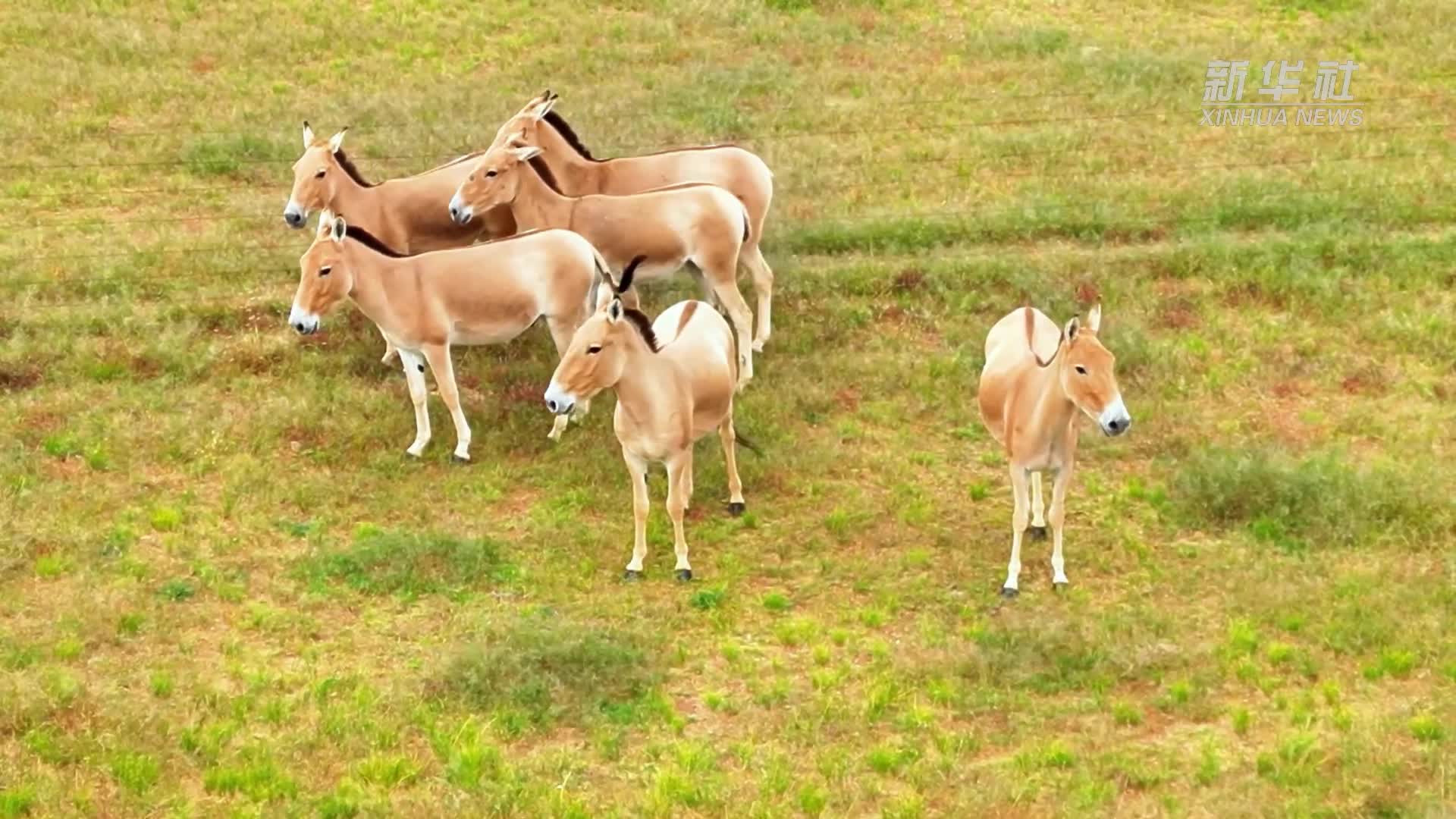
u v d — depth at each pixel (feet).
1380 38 77.66
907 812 29.07
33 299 50.49
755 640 35.42
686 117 65.98
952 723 32.30
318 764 30.63
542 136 48.57
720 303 46.91
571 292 43.16
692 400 37.06
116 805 29.25
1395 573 37.14
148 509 40.06
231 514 39.86
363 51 74.23
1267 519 39.70
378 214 47.85
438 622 35.73
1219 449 42.60
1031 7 83.35
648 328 36.27
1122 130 65.36
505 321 42.83
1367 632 34.63
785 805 29.45
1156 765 30.66
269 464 42.24
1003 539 39.52
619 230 45.62
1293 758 30.53
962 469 43.09
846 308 51.42
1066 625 34.91
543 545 38.78
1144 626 35.22
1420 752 30.63
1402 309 51.34
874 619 35.99
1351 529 38.91
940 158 62.49
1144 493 41.37
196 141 62.49
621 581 37.52
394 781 30.14
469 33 76.38
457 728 31.73
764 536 39.73
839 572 38.06
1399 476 40.70
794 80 70.33
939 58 74.49
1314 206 58.03
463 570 37.29
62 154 61.41
